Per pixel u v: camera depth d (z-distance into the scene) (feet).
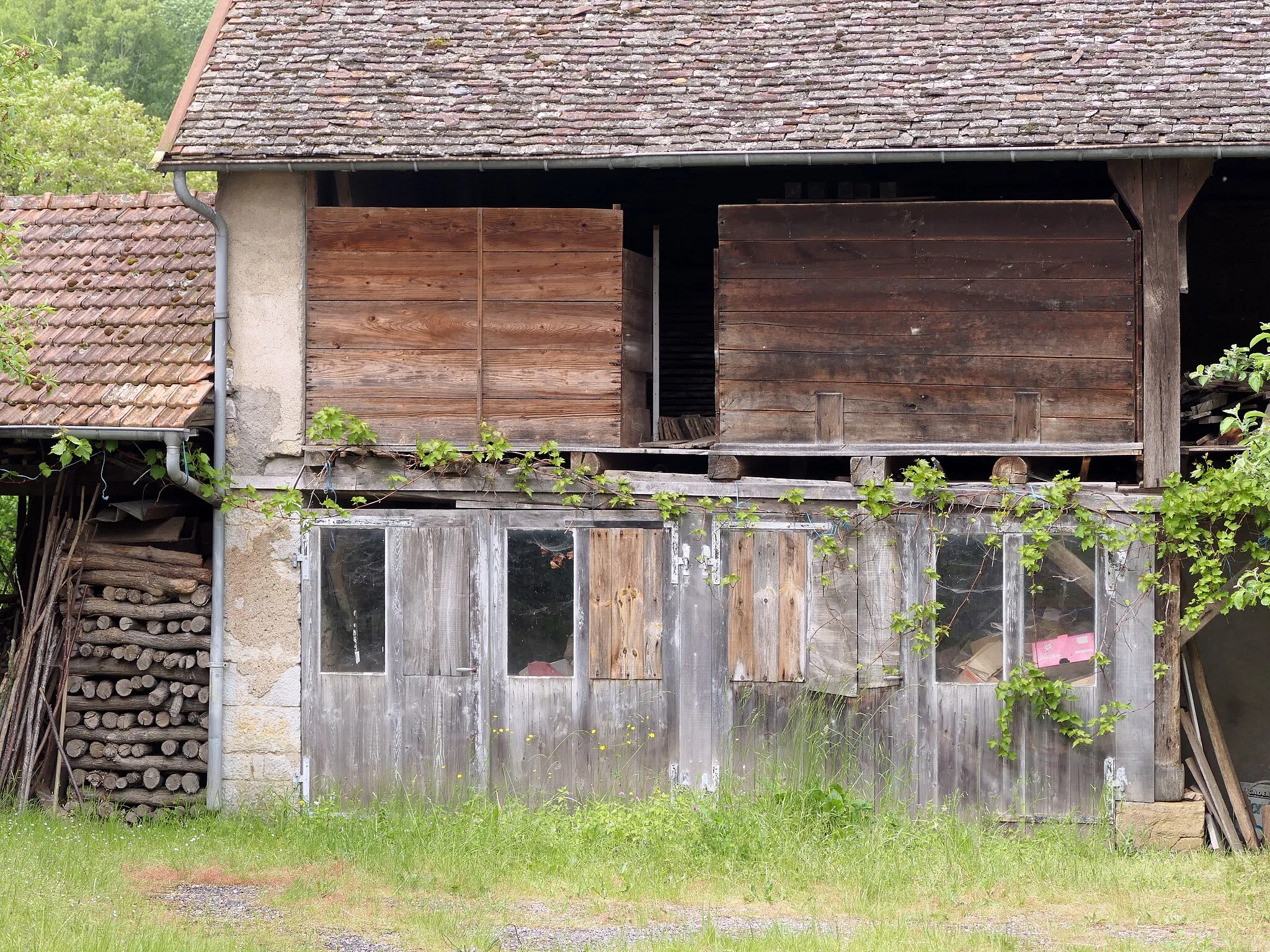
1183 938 65.31
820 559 86.99
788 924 66.95
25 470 93.61
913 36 91.66
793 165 84.33
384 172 96.53
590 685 87.56
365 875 75.46
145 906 66.95
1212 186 107.14
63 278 98.27
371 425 87.71
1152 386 84.58
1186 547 84.58
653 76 89.97
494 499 87.97
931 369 86.02
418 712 87.76
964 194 102.58
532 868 77.20
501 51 92.27
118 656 88.74
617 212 87.15
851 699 86.63
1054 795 85.76
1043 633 86.02
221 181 88.22
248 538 88.07
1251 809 92.02
